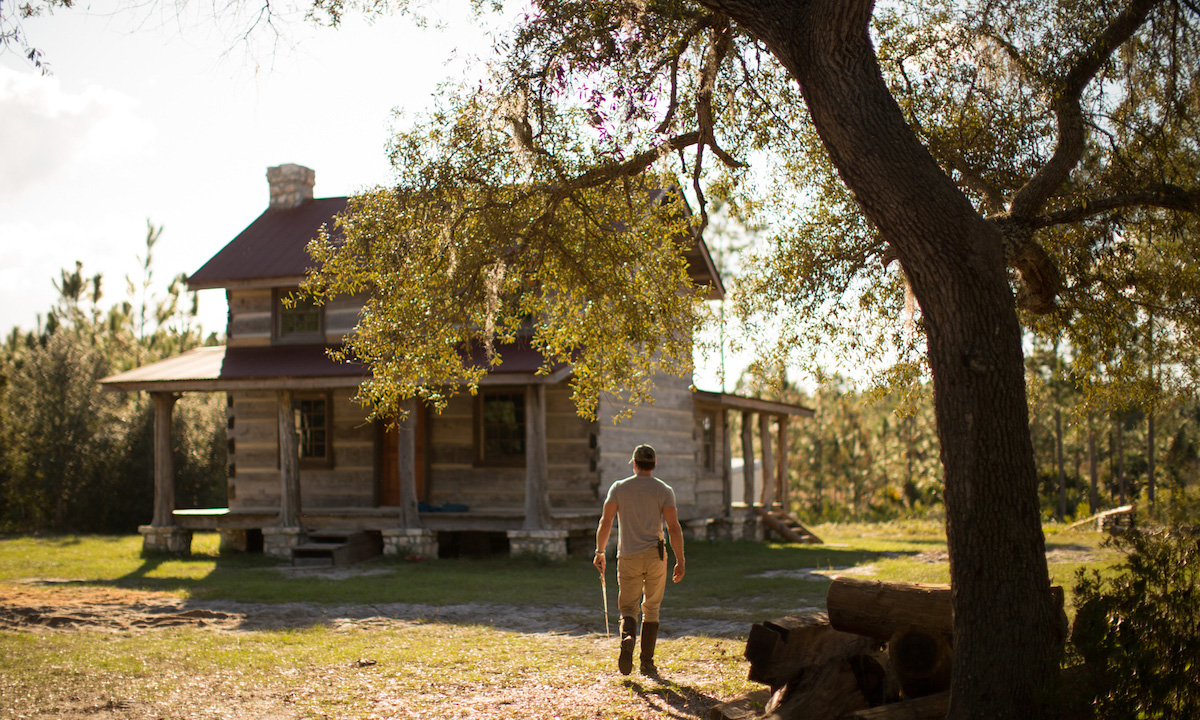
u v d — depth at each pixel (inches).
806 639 216.5
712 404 845.8
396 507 733.3
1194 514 319.6
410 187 327.6
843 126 195.0
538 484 646.5
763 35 208.2
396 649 323.9
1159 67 323.9
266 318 772.0
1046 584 185.5
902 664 206.1
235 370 712.4
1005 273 194.1
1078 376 367.9
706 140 313.4
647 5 296.5
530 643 336.8
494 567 611.5
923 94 359.6
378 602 452.8
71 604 441.4
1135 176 328.5
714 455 879.7
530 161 321.1
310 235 799.1
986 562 182.5
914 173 190.7
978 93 351.6
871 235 378.9
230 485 779.4
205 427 1157.1
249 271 756.6
